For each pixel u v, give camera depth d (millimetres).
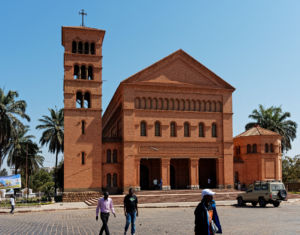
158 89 50406
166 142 49906
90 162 47562
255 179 54531
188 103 51750
